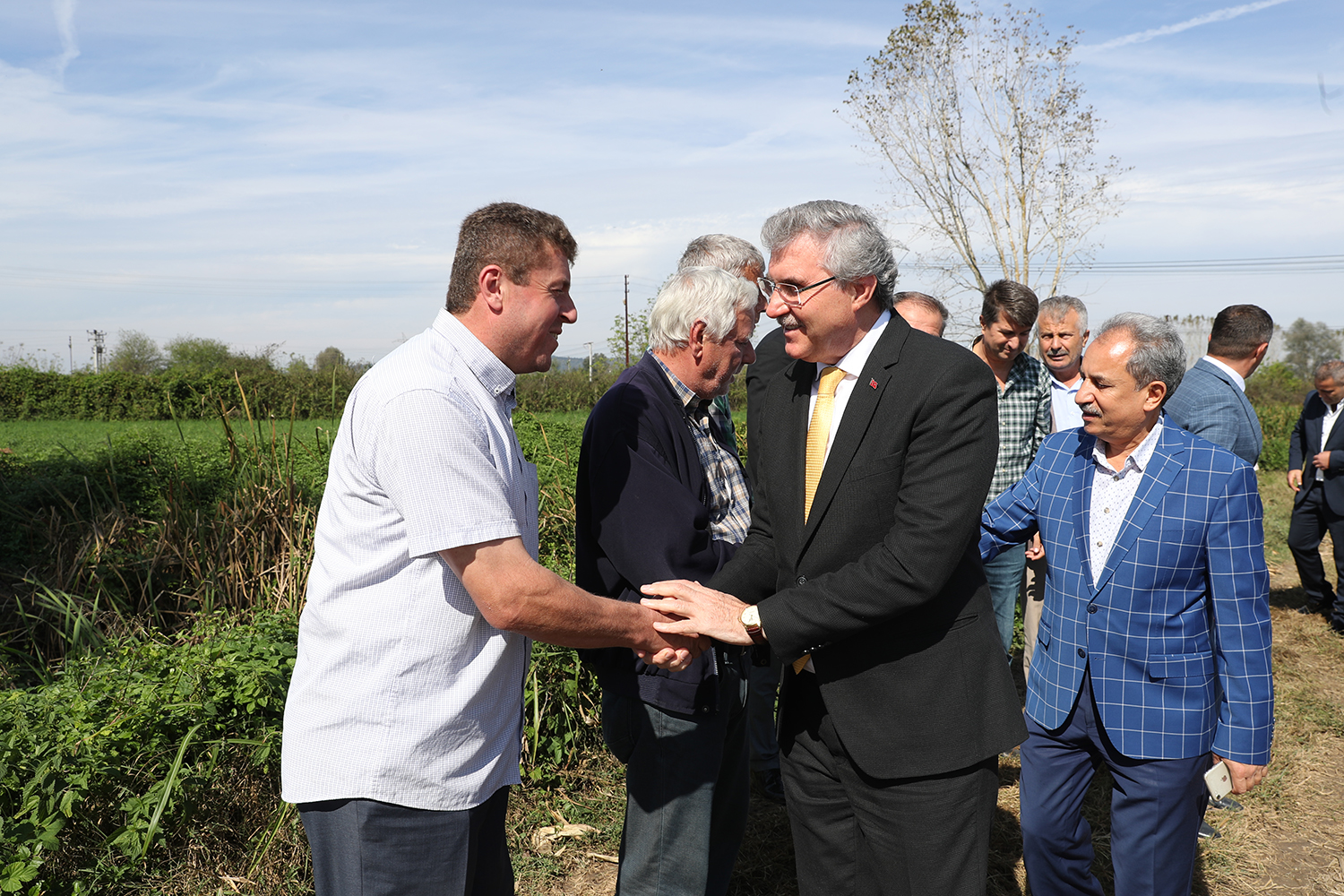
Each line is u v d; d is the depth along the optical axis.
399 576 1.67
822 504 1.98
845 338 1.99
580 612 1.76
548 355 1.88
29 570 4.96
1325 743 4.21
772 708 3.60
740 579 2.23
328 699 1.67
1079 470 2.35
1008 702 1.98
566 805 3.39
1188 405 3.48
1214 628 2.19
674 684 2.19
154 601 4.55
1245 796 3.67
